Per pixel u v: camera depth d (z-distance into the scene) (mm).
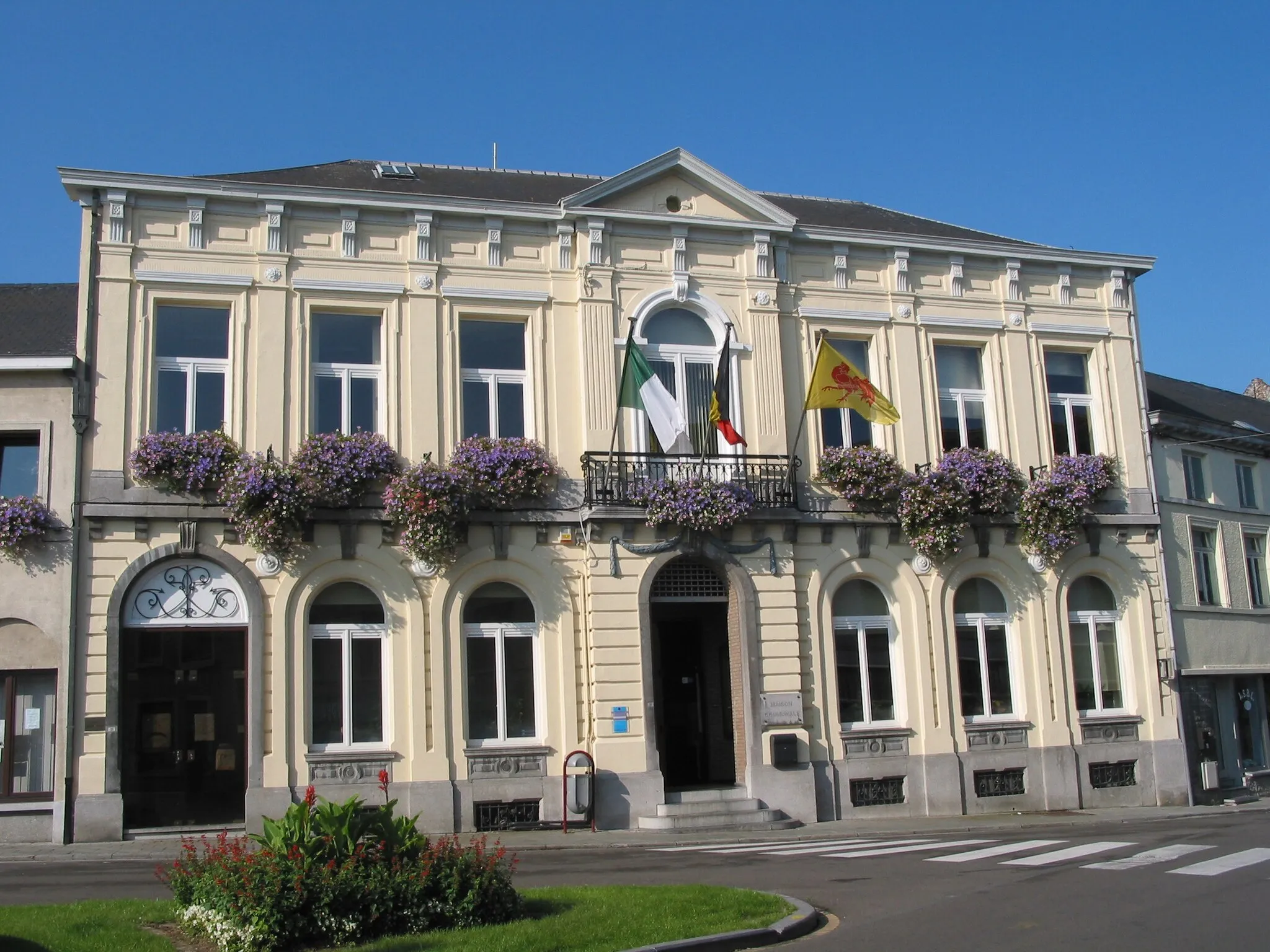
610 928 8391
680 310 19031
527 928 8320
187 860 8734
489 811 16625
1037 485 19641
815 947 8312
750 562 18141
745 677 17812
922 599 19141
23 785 15625
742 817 16953
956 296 20469
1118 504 20625
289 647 16266
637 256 18781
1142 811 18922
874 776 18344
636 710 17266
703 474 17922
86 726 15438
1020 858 12477
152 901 9383
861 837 16031
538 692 17203
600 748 17047
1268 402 30422
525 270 18344
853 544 18891
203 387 16891
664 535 17797
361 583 16828
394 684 16578
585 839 15891
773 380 18969
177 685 16062
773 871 12070
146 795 15766
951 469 19172
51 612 15734
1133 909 9188
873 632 19031
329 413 17344
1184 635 21297
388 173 20062
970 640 19516
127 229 16812
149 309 16703
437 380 17578
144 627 15938
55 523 15883
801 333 19516
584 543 17578
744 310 19125
